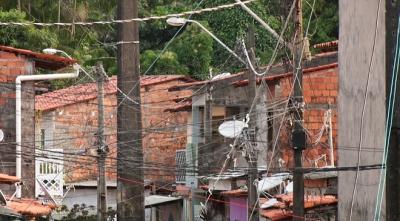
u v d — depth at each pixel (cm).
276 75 4588
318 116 4559
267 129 4438
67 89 6769
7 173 4456
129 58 3356
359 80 2319
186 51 7744
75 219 5675
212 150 5253
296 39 3197
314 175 4019
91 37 7631
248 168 3981
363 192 2298
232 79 5225
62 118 6588
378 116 2217
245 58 3938
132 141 3362
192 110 5753
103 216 4238
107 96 6131
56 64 4684
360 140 2252
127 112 3359
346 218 2414
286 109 3278
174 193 6372
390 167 1513
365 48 2284
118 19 3378
